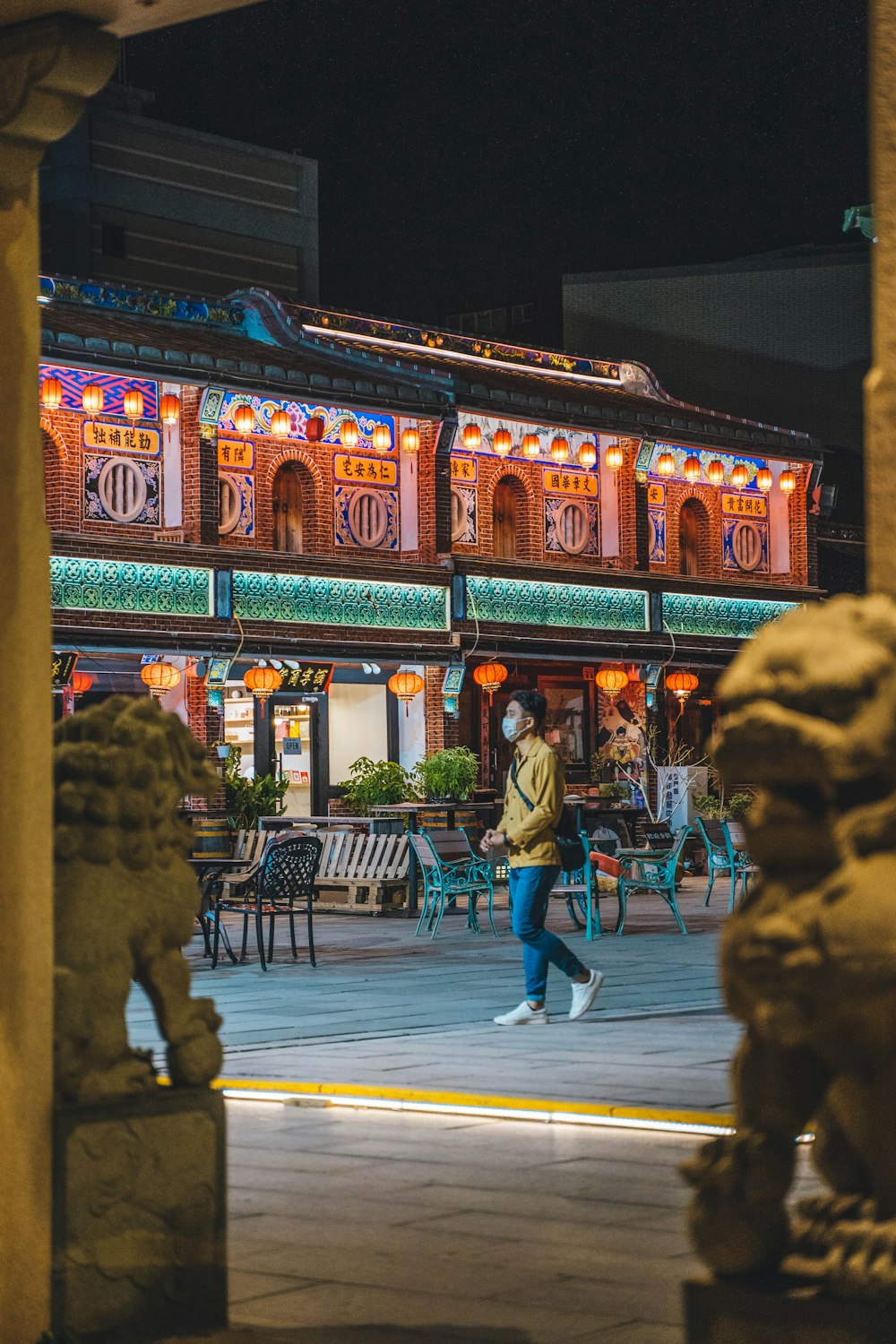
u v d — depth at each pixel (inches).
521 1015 456.8
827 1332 113.2
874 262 134.0
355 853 955.3
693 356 1769.2
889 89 134.6
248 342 1200.8
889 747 116.3
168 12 180.7
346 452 1187.3
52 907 176.2
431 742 1215.6
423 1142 297.3
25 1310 170.7
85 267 1619.1
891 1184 116.9
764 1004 118.7
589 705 1353.3
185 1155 185.5
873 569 132.0
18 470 175.5
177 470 1096.2
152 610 1065.5
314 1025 462.9
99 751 187.3
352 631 1159.0
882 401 132.2
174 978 191.0
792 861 120.0
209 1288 186.4
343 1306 194.1
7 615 174.6
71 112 181.9
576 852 477.1
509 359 1379.2
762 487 1428.4
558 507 1310.3
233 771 1088.2
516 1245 222.7
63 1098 178.9
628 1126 309.4
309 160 1804.9
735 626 1397.6
